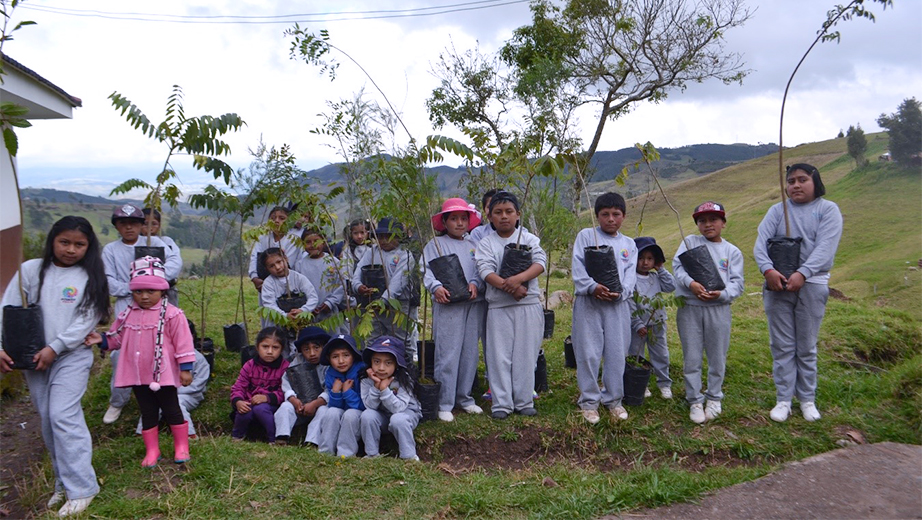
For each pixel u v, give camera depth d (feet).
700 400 18.71
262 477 14.39
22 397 21.31
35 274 13.87
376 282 20.86
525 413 18.60
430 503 13.56
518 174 19.52
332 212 20.65
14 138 13.99
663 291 20.89
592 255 17.78
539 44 59.88
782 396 18.11
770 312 18.21
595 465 16.88
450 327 18.60
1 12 13.55
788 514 12.74
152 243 19.95
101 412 19.08
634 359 19.47
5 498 14.39
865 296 67.72
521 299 18.39
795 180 18.12
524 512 13.09
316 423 17.58
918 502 13.10
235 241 25.46
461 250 19.53
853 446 16.34
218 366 22.76
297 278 21.63
